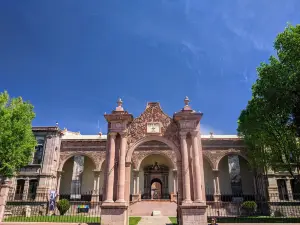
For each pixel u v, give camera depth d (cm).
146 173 4534
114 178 1814
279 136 2542
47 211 3338
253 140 2875
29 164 3906
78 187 4006
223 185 4356
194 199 1716
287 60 2230
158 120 1981
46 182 3803
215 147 4144
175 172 4016
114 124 1931
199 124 1923
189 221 1647
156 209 3384
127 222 1759
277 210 3303
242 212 3234
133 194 3906
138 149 4184
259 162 2873
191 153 1845
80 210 3244
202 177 1806
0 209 1877
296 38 2164
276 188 3550
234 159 4088
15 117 3086
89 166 4506
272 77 2273
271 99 2244
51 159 3938
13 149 2916
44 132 4100
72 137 4631
